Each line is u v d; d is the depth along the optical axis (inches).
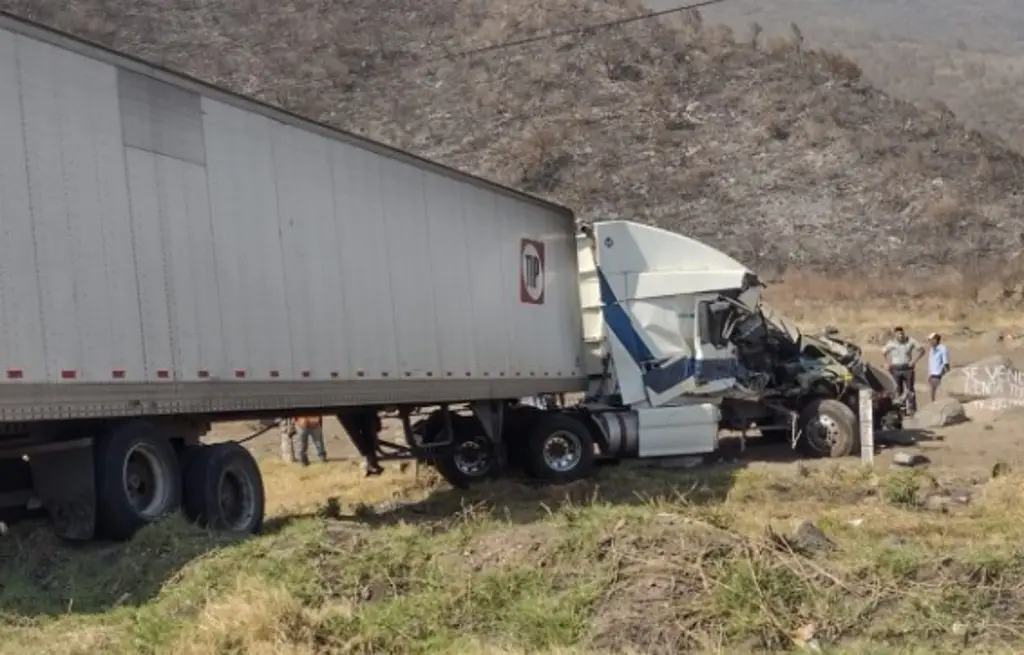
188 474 472.7
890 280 2122.3
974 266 2191.2
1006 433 872.9
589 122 2615.7
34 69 394.3
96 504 426.3
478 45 2908.5
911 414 952.3
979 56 6097.4
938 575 333.1
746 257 2244.1
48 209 395.5
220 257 478.0
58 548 421.1
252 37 2869.1
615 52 2874.0
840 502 577.0
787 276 2162.9
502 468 735.1
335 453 976.3
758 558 340.2
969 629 308.7
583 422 773.9
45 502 438.0
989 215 2437.3
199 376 459.8
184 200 460.4
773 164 2534.5
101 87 422.9
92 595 376.2
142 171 439.8
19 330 378.9
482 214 693.9
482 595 338.0
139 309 432.1
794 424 817.5
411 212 620.4
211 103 479.5
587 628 317.7
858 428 815.1
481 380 679.7
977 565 333.4
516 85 2746.1
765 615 315.6
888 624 312.5
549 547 358.6
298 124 532.7
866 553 347.9
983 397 1095.6
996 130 4347.9
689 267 799.7
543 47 2876.5
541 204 767.1
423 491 712.4
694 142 2593.5
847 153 2591.0
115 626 340.2
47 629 339.9
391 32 2977.4
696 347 787.4
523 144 2524.6
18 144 386.0
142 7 2906.0
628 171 2471.7
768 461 800.3
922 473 638.5
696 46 2982.3
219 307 474.9
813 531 380.2
